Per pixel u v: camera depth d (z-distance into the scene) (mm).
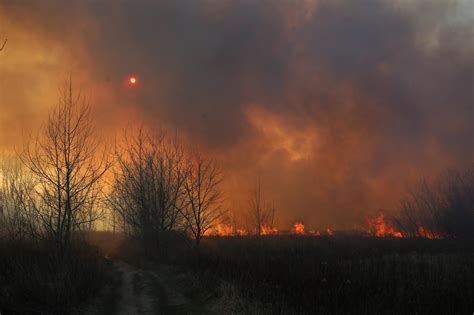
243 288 13555
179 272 20594
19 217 20875
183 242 32812
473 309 10500
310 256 20703
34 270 13766
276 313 10859
